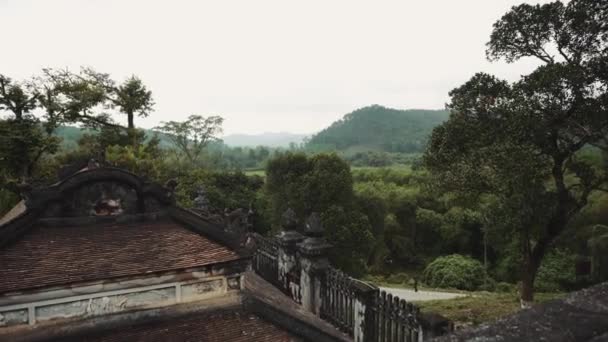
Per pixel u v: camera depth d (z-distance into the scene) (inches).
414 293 1289.4
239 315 300.7
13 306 235.1
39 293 241.6
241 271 309.7
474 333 89.4
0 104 1114.7
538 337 85.7
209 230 313.6
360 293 344.8
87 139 1457.9
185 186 1408.7
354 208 1269.7
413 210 2164.1
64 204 284.4
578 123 566.6
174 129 1924.2
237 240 308.7
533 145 571.8
